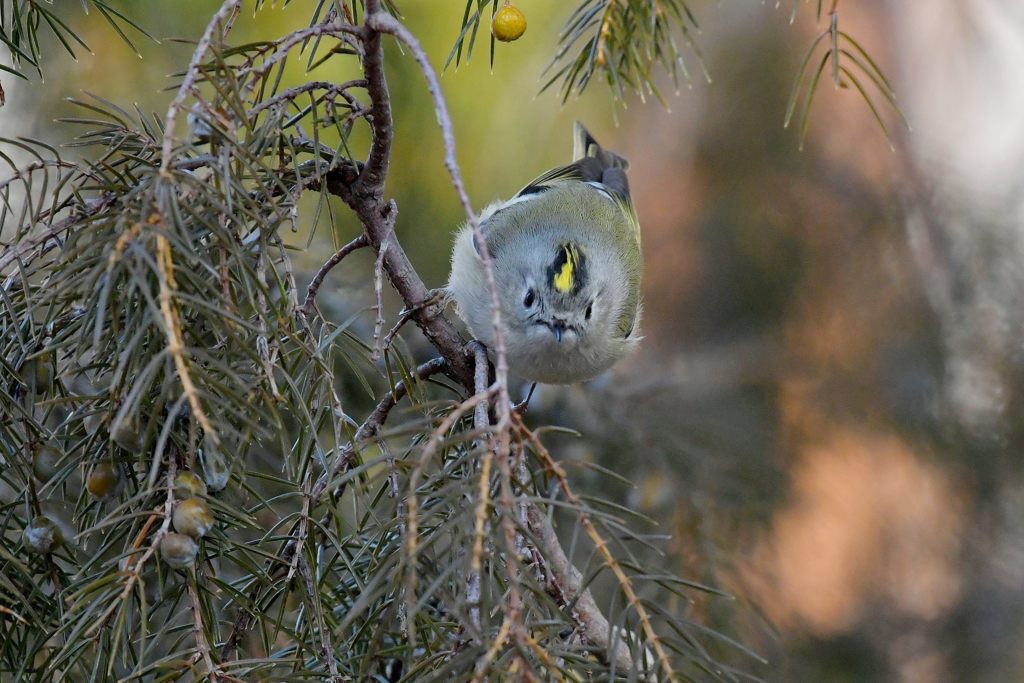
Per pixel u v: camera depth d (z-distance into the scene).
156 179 3.88
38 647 4.28
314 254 8.96
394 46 9.24
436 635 4.17
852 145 11.27
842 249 11.13
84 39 8.92
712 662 3.77
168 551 3.91
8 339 4.74
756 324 11.25
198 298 3.70
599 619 4.82
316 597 4.19
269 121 4.54
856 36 11.45
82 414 4.40
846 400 10.61
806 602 10.15
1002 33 11.69
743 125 11.35
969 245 10.83
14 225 8.53
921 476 10.51
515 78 9.62
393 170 9.56
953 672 10.06
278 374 4.47
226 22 4.55
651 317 11.52
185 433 4.17
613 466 8.94
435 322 6.00
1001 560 10.35
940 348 10.71
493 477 3.80
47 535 4.48
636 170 11.84
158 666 3.90
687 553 8.51
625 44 6.21
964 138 11.47
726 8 11.31
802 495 10.27
